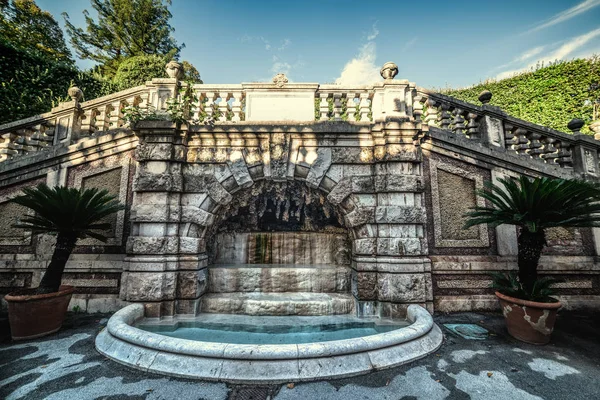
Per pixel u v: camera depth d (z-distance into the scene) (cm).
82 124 608
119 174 564
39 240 540
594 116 946
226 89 561
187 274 483
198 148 523
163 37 1630
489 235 541
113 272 523
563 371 298
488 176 561
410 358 312
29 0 1395
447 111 602
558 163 601
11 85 788
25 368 296
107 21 1492
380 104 545
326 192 525
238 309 482
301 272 530
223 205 524
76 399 241
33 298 382
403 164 508
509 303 387
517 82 1123
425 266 487
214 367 274
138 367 290
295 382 266
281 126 515
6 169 559
